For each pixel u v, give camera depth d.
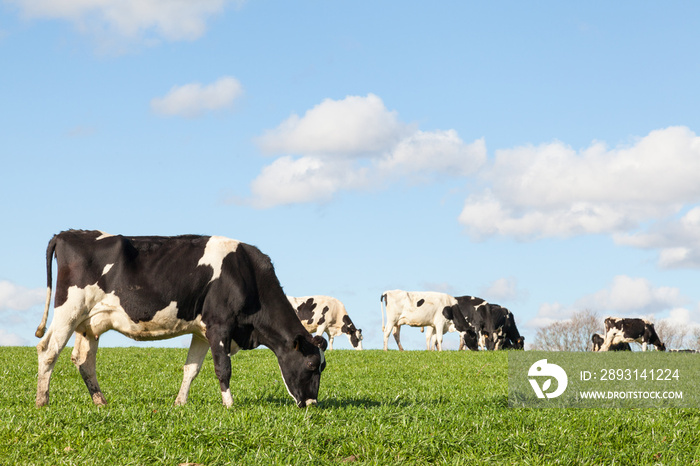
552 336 66.56
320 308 35.56
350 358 22.06
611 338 39.88
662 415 9.77
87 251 10.30
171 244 10.59
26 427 7.70
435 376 17.31
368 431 8.03
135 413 8.64
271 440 7.59
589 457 7.52
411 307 33.41
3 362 17.80
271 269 10.91
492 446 7.76
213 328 10.38
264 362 20.39
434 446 7.61
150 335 10.53
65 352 20.59
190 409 9.22
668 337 63.53
